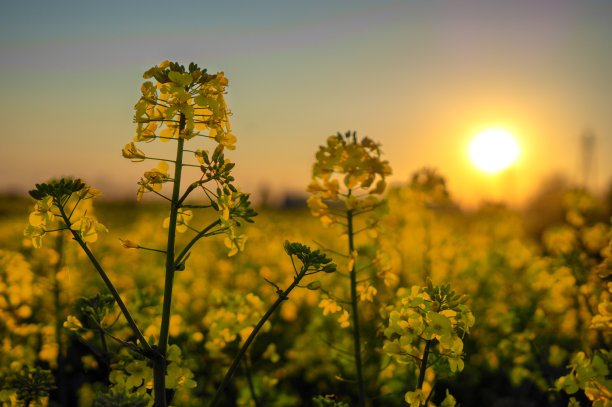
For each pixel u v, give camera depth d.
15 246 6.82
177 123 2.23
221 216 2.15
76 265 6.74
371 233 3.24
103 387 2.94
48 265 5.10
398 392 4.06
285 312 7.06
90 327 3.46
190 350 5.09
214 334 3.80
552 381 4.18
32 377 3.12
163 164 2.24
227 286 8.52
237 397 4.71
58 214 2.18
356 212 3.18
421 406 2.41
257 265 9.99
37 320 5.33
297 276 2.33
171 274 2.19
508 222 10.32
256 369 5.23
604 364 2.41
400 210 6.20
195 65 2.23
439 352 2.36
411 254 7.00
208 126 2.24
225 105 2.28
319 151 3.12
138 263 8.82
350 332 6.00
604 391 2.40
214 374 4.70
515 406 4.96
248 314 3.80
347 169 3.07
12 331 4.49
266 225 12.18
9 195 17.20
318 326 6.07
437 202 6.18
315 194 3.19
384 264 3.31
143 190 2.19
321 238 12.81
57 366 4.10
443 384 5.16
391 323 2.41
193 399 4.53
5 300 4.50
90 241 2.21
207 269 9.56
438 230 7.56
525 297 7.02
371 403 4.75
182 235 12.54
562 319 5.53
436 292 2.41
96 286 6.60
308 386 5.57
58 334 4.09
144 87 2.17
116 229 12.58
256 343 4.82
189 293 7.76
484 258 8.42
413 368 3.75
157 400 2.14
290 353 5.74
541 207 15.38
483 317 6.34
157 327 3.78
